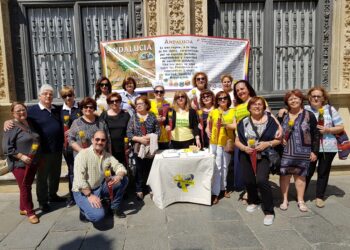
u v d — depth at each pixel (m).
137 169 4.34
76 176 3.68
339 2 5.55
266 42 5.84
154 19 5.43
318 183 4.09
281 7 5.84
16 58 5.59
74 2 5.52
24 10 5.50
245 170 3.86
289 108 4.04
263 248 3.05
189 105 4.63
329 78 5.89
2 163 5.25
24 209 4.01
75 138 4.00
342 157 4.07
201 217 3.80
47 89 4.11
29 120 4.03
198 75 5.00
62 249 3.15
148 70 5.33
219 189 4.30
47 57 5.72
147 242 3.24
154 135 4.21
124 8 5.62
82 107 4.02
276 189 4.80
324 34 5.81
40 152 3.97
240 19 5.83
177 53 5.29
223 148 4.33
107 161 3.82
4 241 3.35
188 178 4.21
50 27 5.64
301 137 3.86
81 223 3.75
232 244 3.14
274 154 3.75
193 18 5.43
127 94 4.94
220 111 4.38
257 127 3.78
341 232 3.35
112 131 4.27
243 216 3.81
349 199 4.32
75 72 5.77
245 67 5.56
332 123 4.09
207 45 5.34
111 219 3.81
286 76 6.02
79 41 5.62
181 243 3.18
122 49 5.33
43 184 4.10
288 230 3.42
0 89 5.39
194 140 4.67
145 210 4.05
